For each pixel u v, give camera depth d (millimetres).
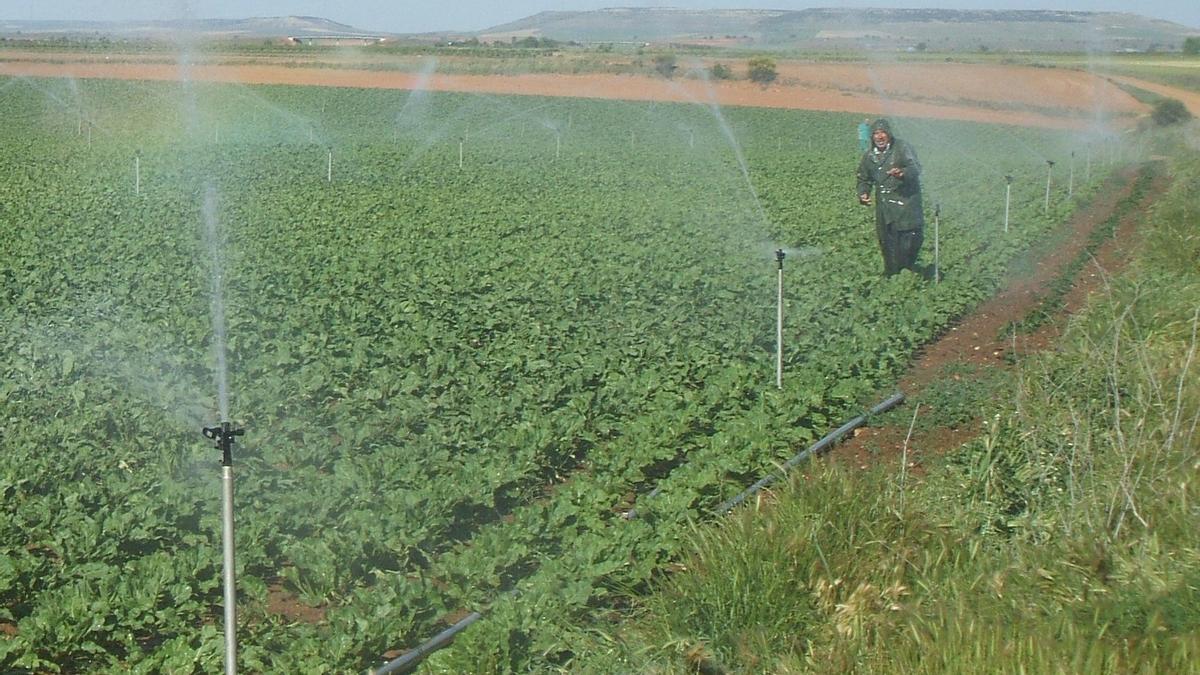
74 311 15930
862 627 7125
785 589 7449
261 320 15523
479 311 16031
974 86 83375
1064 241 25062
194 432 11203
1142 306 13906
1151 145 56406
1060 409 10047
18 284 17406
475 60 94438
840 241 23766
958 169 44719
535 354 13688
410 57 96625
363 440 11234
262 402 12172
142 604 7797
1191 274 17156
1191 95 78438
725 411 12062
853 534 7969
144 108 66250
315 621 8133
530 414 11609
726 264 20406
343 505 9477
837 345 14406
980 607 7215
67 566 8422
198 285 17516
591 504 9508
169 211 26344
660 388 12602
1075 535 8086
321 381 12656
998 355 15047
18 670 7285
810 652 6980
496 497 10125
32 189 30297
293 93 74938
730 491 9859
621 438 11070
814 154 54094
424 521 9180
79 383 12430
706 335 14805
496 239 23453
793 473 8617
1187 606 7078
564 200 31844
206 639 7508
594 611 7887
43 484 9953
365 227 24922
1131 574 7441
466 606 8109
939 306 16859
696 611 7434
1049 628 6914
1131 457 8602
